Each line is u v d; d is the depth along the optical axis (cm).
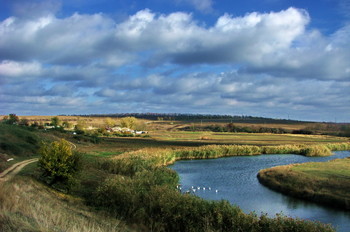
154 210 2395
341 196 3306
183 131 18200
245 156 8056
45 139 6738
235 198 3597
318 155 8169
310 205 3294
